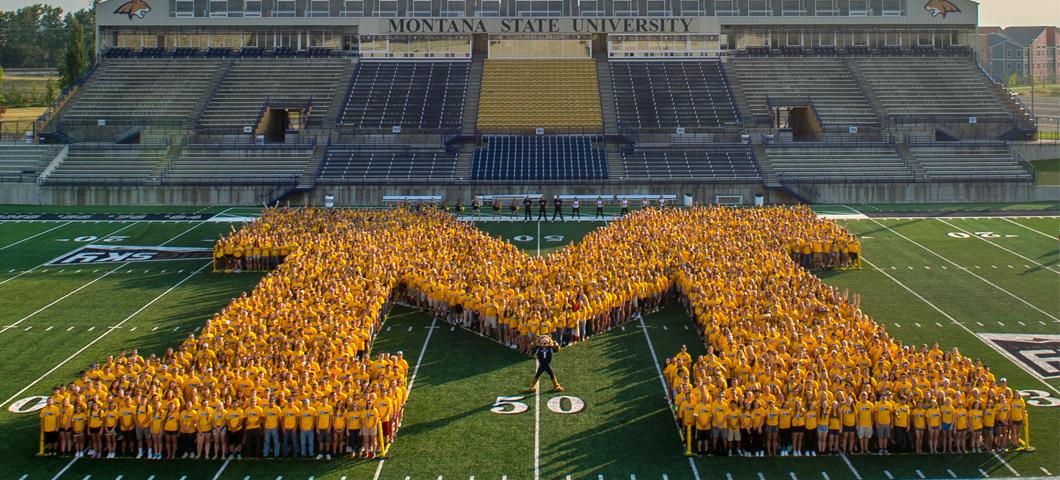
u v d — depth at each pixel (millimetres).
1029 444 23812
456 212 63781
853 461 22984
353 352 28016
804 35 88438
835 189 69375
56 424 23266
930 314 36500
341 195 68812
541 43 87688
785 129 76125
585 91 82062
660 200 61188
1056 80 193500
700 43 86812
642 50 87062
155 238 54031
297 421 23250
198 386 23875
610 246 41594
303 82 82500
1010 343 32500
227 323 29062
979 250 49281
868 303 38281
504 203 67875
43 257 48125
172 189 68938
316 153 73000
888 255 48281
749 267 36969
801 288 33281
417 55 87125
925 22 88000
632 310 35469
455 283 34938
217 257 44656
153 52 86750
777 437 23156
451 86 82500
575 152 73375
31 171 69875
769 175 70188
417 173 70250
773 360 24953
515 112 78938
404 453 23453
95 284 41844
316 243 42781
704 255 39094
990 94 81250
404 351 31719
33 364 30281
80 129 77000
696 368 25641
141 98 80062
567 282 34500
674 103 79562
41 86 152250
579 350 31719
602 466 22656
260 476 22203
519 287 35188
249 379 24547
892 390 23953
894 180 69500
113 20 87250
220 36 88062
